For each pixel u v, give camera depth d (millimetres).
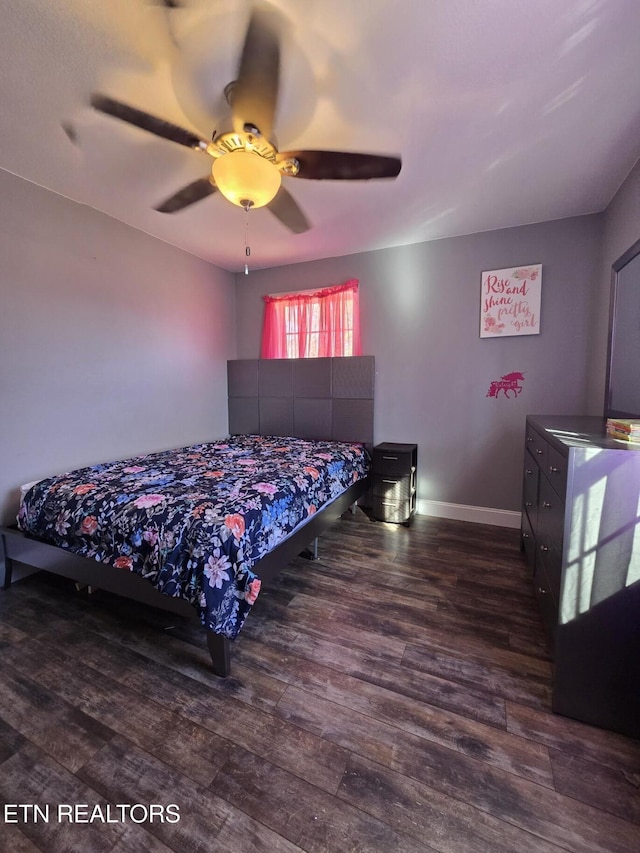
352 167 1843
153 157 2072
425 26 1297
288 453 3080
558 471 1492
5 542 2205
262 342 4070
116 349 2957
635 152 2008
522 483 3123
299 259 3760
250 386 4082
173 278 3438
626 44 1361
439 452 3418
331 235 3133
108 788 1139
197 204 2586
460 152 2004
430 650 1717
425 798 1103
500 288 3051
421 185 2324
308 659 1665
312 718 1372
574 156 2041
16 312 2326
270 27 1280
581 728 1332
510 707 1415
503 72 1489
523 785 1137
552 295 2902
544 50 1390
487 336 3129
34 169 2209
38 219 2404
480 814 1062
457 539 2936
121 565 1740
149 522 1721
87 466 2748
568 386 2918
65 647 1755
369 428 3600
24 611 2041
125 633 1858
